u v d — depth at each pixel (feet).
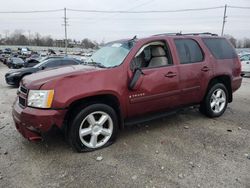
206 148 12.94
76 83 11.71
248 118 18.02
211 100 17.44
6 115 19.16
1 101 25.20
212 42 17.31
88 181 10.07
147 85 13.57
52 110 11.24
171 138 14.24
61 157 11.96
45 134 14.55
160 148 12.94
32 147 13.01
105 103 13.12
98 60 14.90
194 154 12.28
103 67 13.33
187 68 15.29
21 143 13.51
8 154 12.26
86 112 12.07
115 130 13.23
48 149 12.78
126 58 13.24
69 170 10.85
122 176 10.40
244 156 12.09
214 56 16.98
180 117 17.99
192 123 16.76
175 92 14.88
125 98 13.03
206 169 10.91
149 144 13.43
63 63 40.27
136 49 13.61
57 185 9.84
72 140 12.09
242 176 10.40
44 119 11.13
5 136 14.51
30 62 54.95
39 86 11.39
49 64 39.40
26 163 11.43
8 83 37.96
